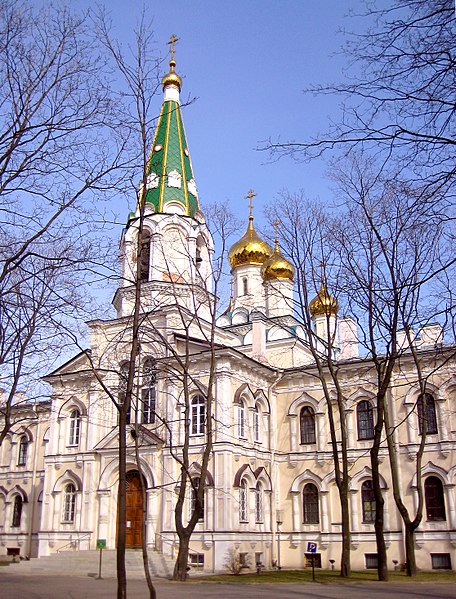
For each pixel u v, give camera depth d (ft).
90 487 130.00
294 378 139.54
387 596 67.36
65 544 128.67
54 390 142.00
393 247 87.61
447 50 30.37
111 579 99.50
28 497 163.73
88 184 58.39
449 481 117.50
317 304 166.71
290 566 127.75
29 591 77.05
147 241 144.97
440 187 33.63
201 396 125.08
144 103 60.23
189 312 124.16
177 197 150.51
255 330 146.92
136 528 124.26
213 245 154.20
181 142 159.22
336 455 103.91
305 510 130.62
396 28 30.76
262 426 134.31
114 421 133.28
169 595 71.92
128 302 140.46
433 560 115.55
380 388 96.37
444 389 122.42
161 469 123.95
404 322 90.58
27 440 169.68
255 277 185.37
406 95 31.73
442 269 34.88
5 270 57.57
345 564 98.73
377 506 94.27
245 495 122.83
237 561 113.19
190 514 117.91
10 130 55.31
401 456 123.44
